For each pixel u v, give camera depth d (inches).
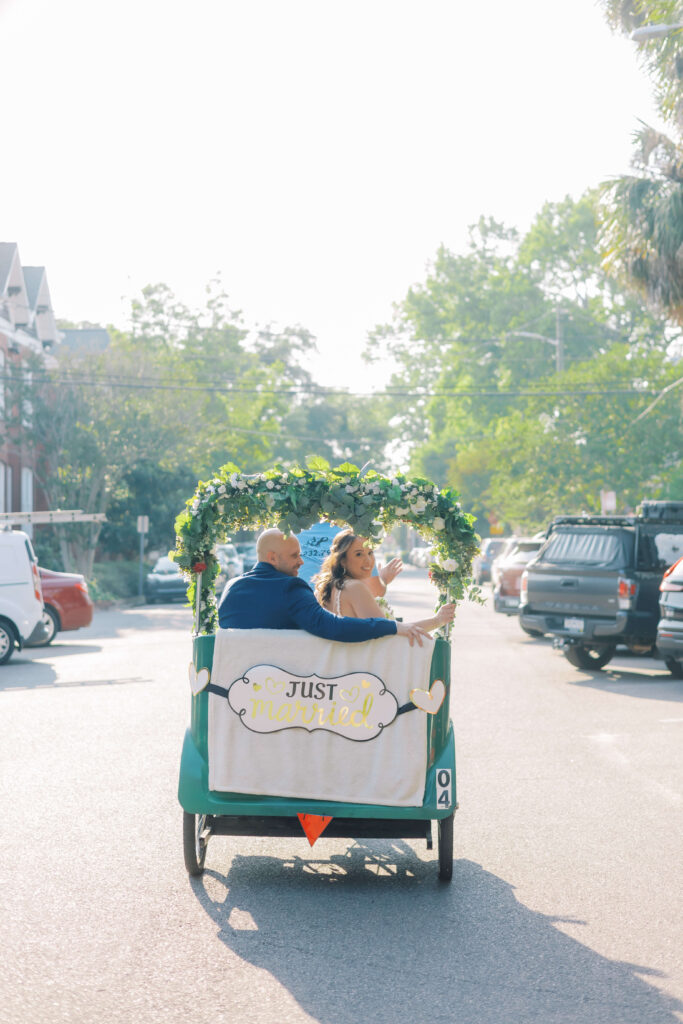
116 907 233.5
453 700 547.8
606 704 534.6
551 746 421.7
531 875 259.6
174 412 1791.3
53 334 2031.3
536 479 1888.5
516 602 1062.4
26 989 187.5
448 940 214.5
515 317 2871.6
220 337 2977.4
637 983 192.2
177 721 469.4
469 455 2920.8
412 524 289.4
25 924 221.5
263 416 3073.3
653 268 892.0
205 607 293.4
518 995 186.5
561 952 207.8
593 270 2928.2
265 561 267.0
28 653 784.3
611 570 655.8
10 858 268.4
